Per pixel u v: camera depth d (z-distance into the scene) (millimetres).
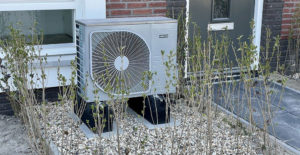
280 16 6848
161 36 4484
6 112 5141
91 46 4184
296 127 4781
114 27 4246
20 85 4301
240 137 4258
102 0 5336
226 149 4078
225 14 6695
